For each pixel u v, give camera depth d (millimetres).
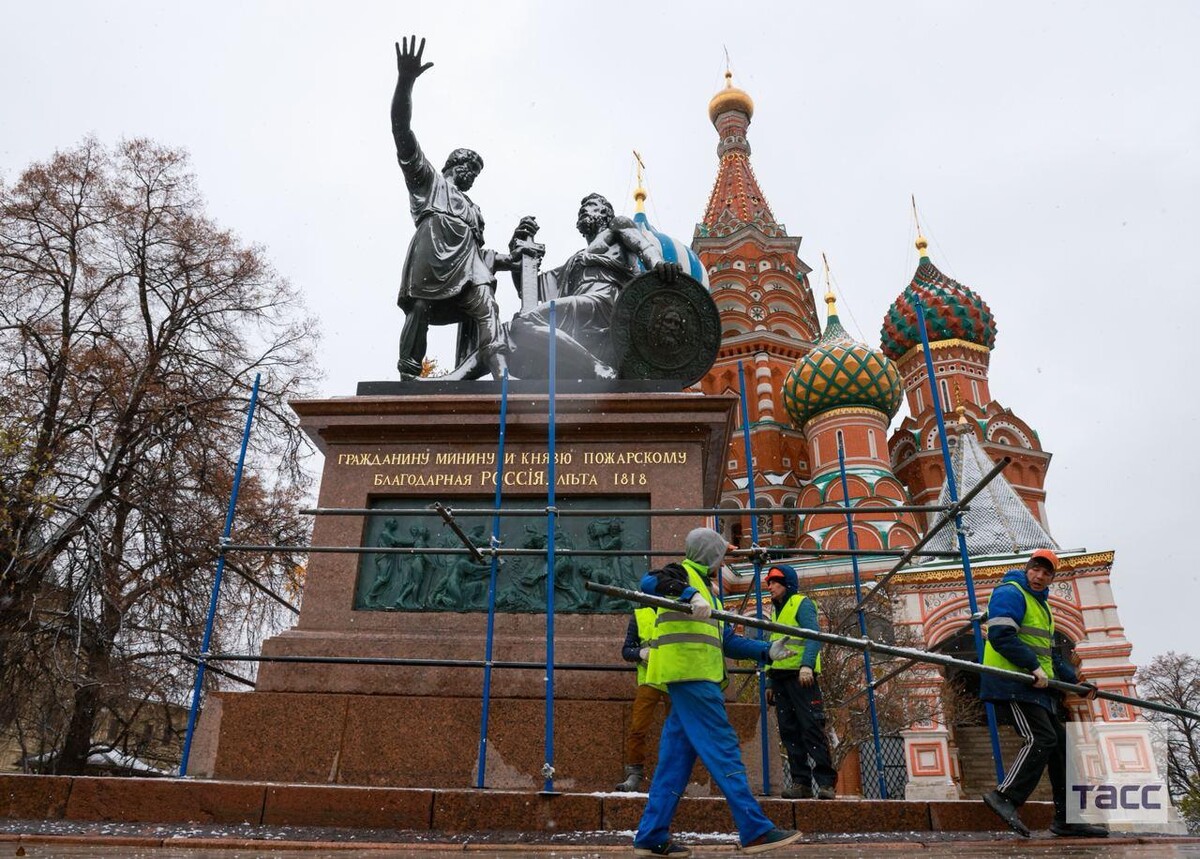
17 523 17656
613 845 5074
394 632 8289
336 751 7363
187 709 19375
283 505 21344
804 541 37500
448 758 7312
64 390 20281
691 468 9039
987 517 31812
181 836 5121
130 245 21719
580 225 12469
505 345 10586
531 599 8406
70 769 18016
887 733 23625
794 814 5945
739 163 65500
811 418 45500
